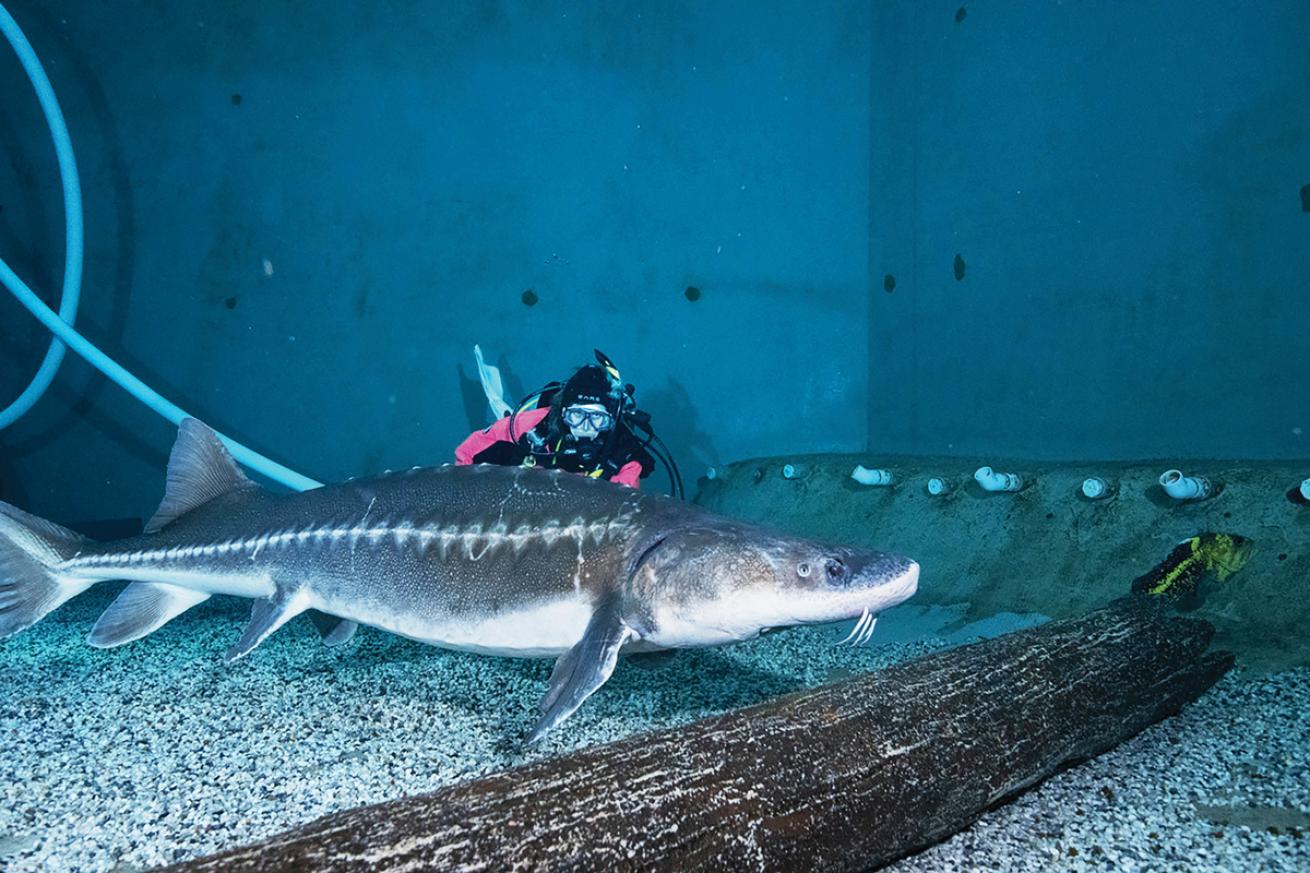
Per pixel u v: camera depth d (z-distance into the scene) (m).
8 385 7.56
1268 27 3.94
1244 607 3.26
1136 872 1.82
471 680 3.48
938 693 2.12
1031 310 5.43
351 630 3.03
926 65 6.32
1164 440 4.55
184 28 7.38
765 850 1.58
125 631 2.98
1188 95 4.37
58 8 7.38
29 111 7.41
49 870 2.00
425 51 7.23
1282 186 3.91
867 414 7.09
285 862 1.28
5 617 2.99
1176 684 2.63
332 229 7.37
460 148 7.23
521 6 7.12
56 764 2.65
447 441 7.30
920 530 4.86
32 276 7.54
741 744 1.76
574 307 7.11
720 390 6.98
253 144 7.40
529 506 2.56
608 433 3.37
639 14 7.00
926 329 6.38
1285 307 3.93
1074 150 5.09
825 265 7.00
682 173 6.99
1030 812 2.10
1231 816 2.04
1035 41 5.36
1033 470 4.64
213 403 7.51
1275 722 2.56
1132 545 3.86
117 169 7.45
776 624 2.14
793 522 5.64
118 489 7.59
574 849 1.42
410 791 2.40
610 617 2.28
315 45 7.32
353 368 7.39
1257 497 3.54
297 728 2.94
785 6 6.90
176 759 2.67
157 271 7.49
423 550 2.60
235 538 2.90
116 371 6.39
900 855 1.84
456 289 7.25
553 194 7.13
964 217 5.98
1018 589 4.15
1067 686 2.33
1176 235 4.46
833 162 6.97
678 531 2.30
